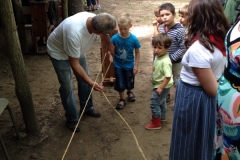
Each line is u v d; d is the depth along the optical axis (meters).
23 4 6.18
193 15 2.05
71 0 6.25
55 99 4.27
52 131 3.50
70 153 3.14
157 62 3.21
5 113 3.90
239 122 1.73
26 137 3.39
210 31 1.98
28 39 7.01
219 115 1.90
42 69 5.42
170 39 3.11
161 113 3.55
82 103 3.73
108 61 4.46
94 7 9.90
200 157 2.30
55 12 6.27
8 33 2.98
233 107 1.74
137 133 3.44
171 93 4.33
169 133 3.43
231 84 1.74
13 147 3.24
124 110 3.93
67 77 3.20
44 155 3.11
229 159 1.88
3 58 5.97
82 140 3.34
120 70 3.81
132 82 3.93
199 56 2.00
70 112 3.42
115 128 3.55
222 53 2.03
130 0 11.70
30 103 3.32
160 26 3.69
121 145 3.25
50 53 3.13
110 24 2.75
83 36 2.91
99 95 4.34
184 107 2.23
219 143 2.01
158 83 3.26
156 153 3.11
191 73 2.16
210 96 2.14
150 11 9.80
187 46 2.19
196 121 2.22
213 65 2.04
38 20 5.88
